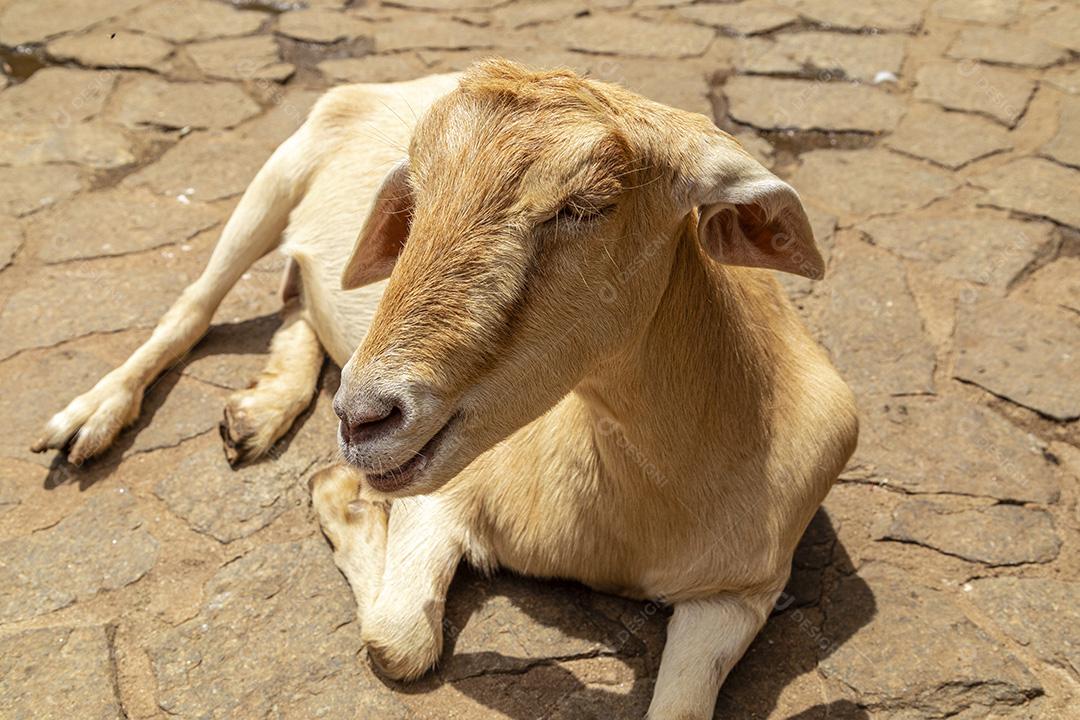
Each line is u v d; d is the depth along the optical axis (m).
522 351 0.96
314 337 1.43
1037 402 1.41
